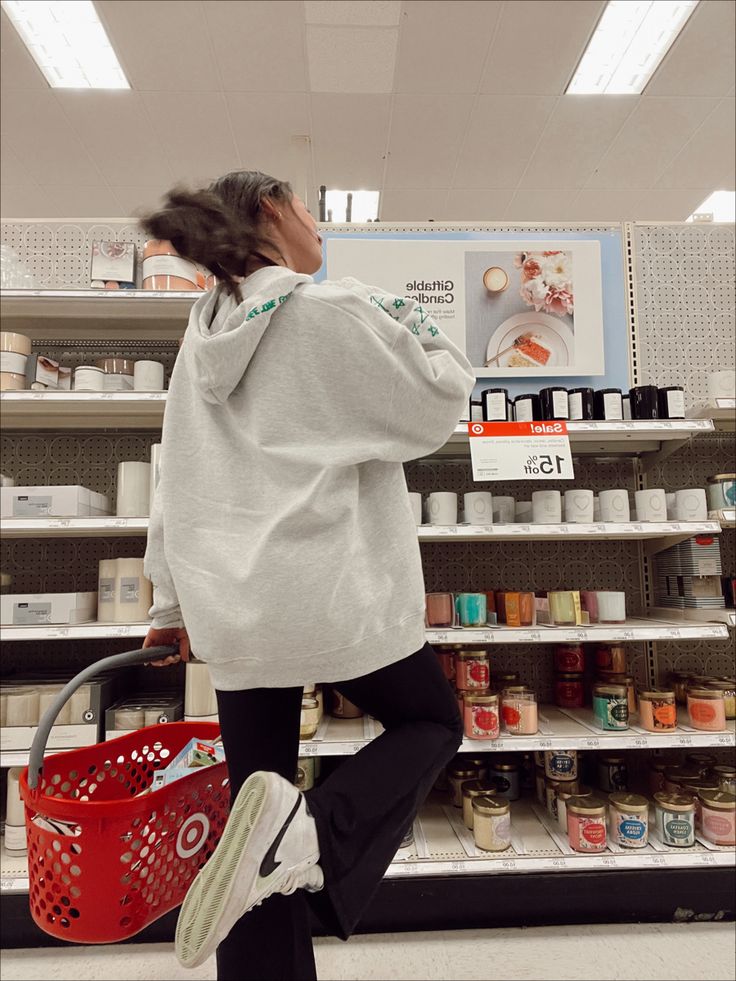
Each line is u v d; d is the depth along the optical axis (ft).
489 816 5.90
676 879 5.84
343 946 5.50
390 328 2.89
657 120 13.05
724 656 7.87
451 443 7.32
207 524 2.88
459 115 12.78
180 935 2.37
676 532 6.30
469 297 7.83
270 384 2.85
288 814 2.34
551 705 7.63
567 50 11.12
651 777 7.14
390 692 2.94
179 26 10.54
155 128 13.08
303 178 14.73
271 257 3.32
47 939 5.59
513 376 7.76
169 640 3.82
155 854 3.36
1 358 6.48
